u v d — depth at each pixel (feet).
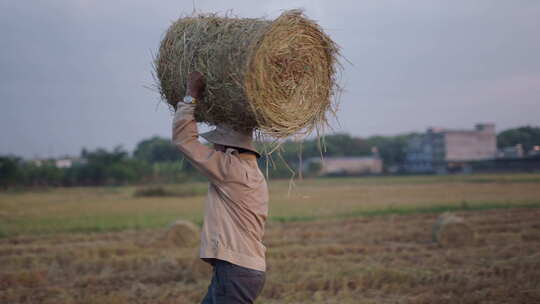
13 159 169.89
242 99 10.09
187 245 39.63
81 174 183.73
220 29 10.72
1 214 68.90
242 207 10.11
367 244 37.55
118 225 54.75
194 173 209.56
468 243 37.29
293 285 23.36
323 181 191.62
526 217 53.88
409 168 331.98
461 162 258.37
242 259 10.04
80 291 23.52
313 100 11.03
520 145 284.20
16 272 26.40
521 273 24.70
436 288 22.89
